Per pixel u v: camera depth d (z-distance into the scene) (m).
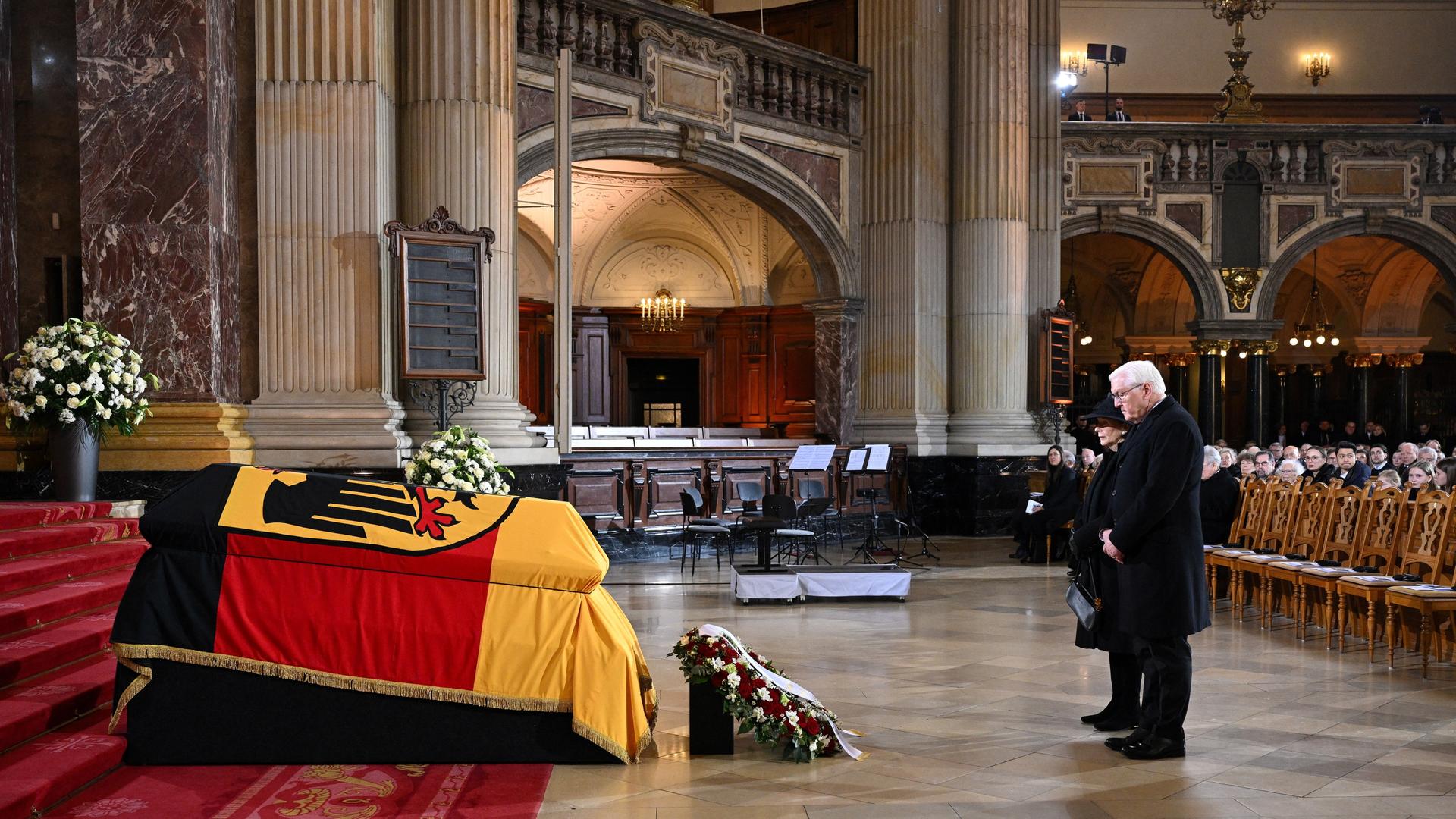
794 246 19.84
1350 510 8.45
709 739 5.33
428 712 5.17
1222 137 19.56
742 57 15.18
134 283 8.71
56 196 9.07
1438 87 24.55
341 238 9.34
